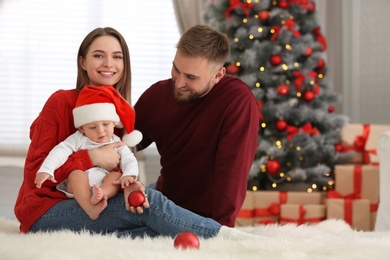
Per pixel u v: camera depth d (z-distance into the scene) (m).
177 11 5.65
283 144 4.80
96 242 2.12
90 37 2.64
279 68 4.84
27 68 5.80
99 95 2.52
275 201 4.71
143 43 5.86
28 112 5.78
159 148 2.88
